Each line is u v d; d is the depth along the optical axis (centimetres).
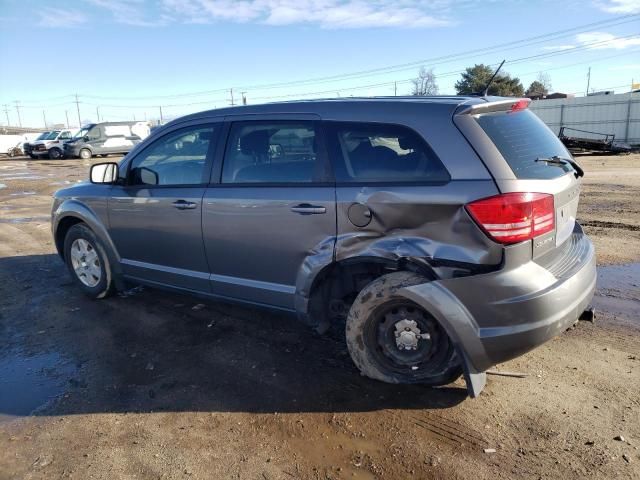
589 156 2545
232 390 352
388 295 322
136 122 3397
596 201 1050
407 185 315
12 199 1405
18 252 758
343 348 406
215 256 411
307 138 360
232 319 470
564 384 344
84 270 532
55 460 288
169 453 290
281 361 390
